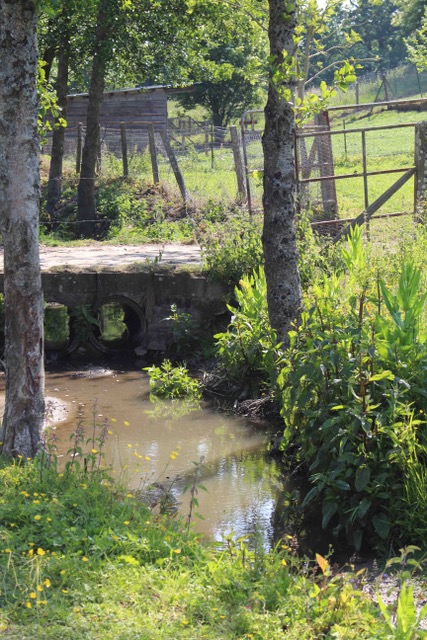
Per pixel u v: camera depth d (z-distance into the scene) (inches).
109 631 172.6
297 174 577.6
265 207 393.1
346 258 411.8
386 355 297.3
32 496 241.6
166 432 399.9
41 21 826.2
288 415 328.8
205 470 348.2
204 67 927.0
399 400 285.7
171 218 871.7
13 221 289.9
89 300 549.0
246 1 637.3
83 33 864.9
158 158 1133.7
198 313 544.7
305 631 178.2
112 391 474.9
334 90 368.2
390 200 845.8
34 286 294.4
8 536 214.2
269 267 395.2
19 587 189.3
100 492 250.5
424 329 331.6
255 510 305.7
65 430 397.4
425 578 233.9
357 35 385.7
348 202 848.9
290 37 372.2
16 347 294.2
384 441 278.5
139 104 1317.7
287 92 361.7
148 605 186.2
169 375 478.0
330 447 290.4
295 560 239.6
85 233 874.8
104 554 210.1
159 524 236.2
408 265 332.5
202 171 1136.8
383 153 1194.0
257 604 187.9
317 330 323.9
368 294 348.2
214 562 211.9
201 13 836.0
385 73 2148.1
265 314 448.5
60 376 508.1
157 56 884.0
